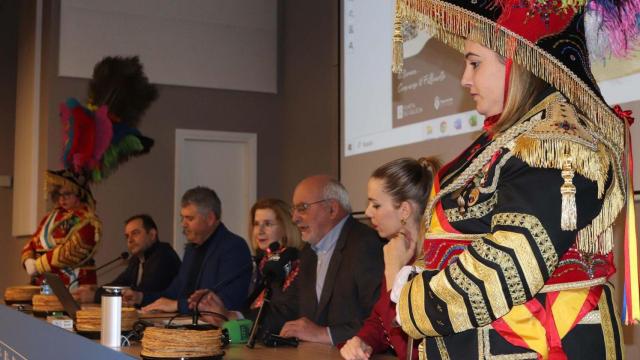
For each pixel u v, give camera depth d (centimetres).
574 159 107
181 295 393
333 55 496
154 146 595
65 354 227
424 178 220
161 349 178
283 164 614
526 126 116
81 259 509
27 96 683
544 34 115
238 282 363
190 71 605
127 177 586
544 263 105
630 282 124
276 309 291
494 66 123
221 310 283
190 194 397
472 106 350
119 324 211
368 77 445
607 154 114
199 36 610
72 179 532
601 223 113
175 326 198
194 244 412
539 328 114
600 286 118
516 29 115
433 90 380
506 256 105
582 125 114
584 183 109
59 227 525
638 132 248
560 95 118
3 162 784
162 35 601
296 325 235
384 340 200
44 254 515
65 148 560
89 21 586
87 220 514
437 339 121
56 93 580
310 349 210
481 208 119
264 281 237
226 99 615
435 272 117
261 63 623
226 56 615
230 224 618
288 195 602
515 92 120
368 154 441
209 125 609
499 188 116
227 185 620
